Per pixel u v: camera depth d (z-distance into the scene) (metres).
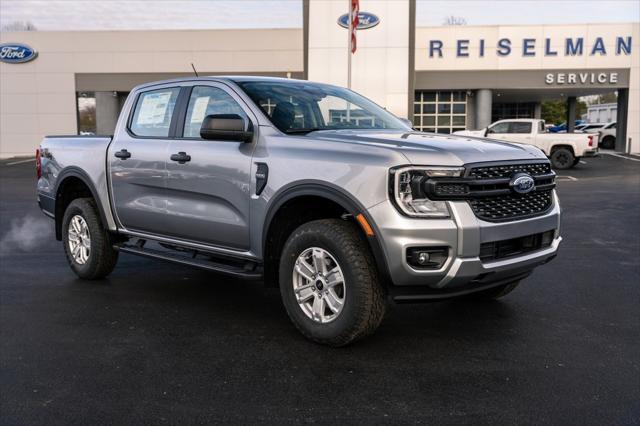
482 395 3.46
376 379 3.68
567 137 22.09
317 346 4.25
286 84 5.20
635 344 4.28
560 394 3.46
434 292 3.90
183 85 5.34
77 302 5.41
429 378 3.69
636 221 9.91
